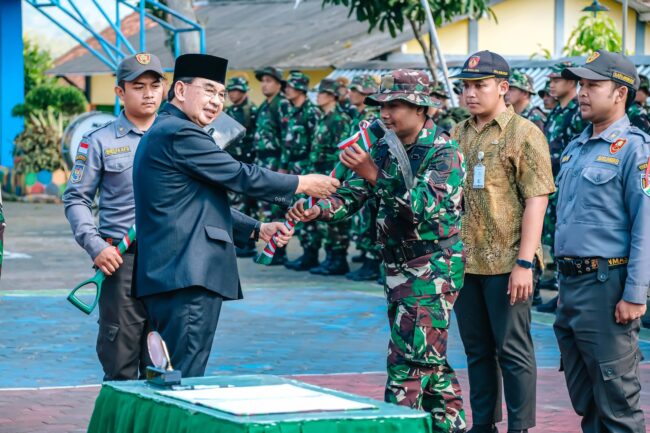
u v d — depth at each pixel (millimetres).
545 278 13375
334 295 13234
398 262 6168
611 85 6074
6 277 14617
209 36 28969
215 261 5801
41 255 16969
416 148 6066
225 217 5883
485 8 16797
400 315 6141
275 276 14984
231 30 29125
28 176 26516
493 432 6930
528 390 6691
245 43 27156
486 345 6895
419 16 16031
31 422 7551
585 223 6082
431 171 6016
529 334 6730
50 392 8422
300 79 15320
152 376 4527
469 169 6766
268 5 31281
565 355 6297
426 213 5938
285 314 11867
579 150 6250
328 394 4277
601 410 6098
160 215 5773
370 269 14586
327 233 15117
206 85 5863
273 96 15828
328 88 14570
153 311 5859
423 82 6043
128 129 6867
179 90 5887
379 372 9086
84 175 6789
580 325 6094
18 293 13188
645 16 24297
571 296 6148
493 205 6699
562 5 24156
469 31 23469
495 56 6750
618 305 6004
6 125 28531
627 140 6051
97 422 4520
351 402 4102
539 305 12242
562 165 6336
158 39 31125
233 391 4312
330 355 9789
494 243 6707
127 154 6828
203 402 4062
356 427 3848
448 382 6480
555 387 8586
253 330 10938
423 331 6086
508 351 6691
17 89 28812
